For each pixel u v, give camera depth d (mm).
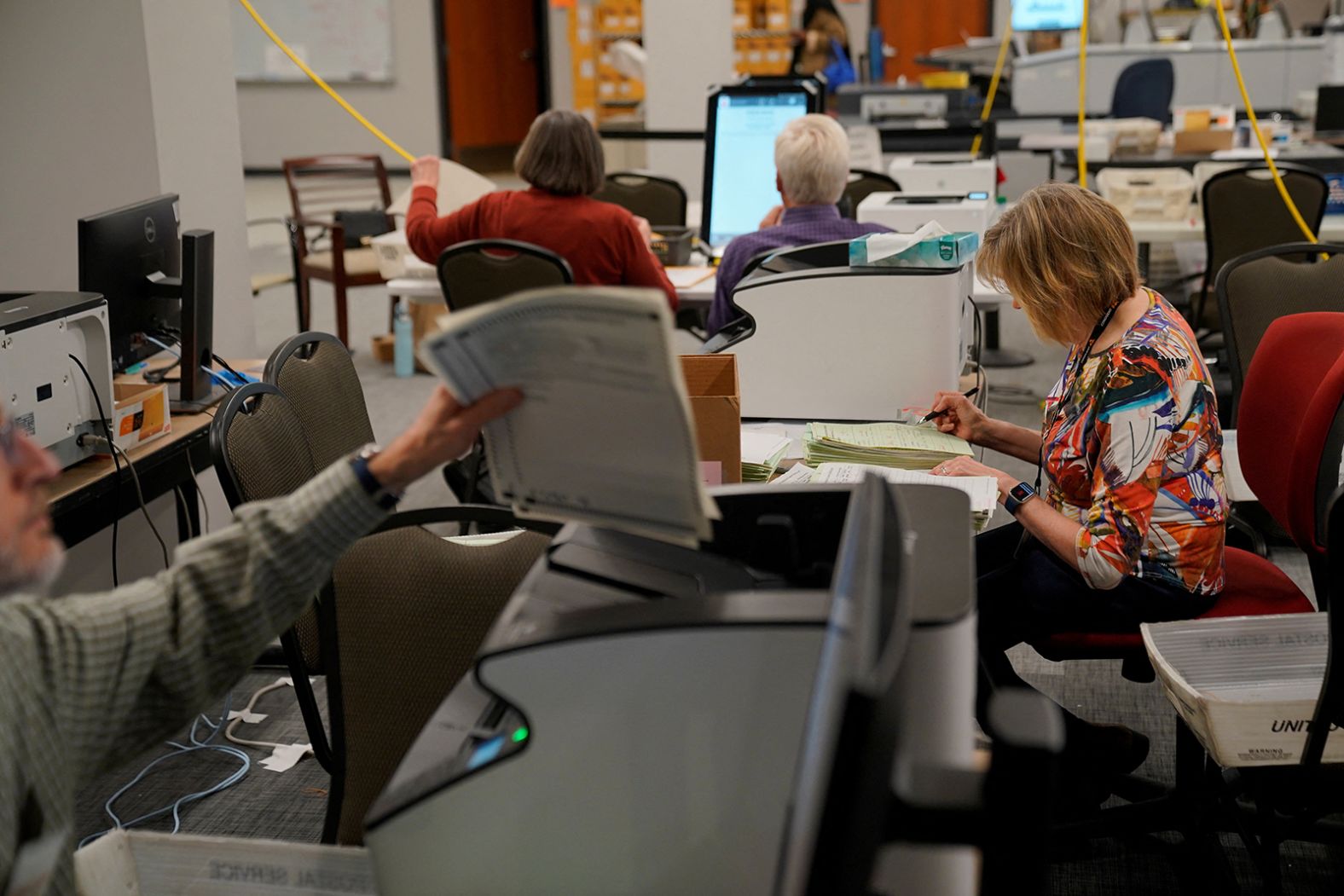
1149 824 1970
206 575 1038
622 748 875
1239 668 1674
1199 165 4789
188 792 2346
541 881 924
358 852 1112
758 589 1028
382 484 1031
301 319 5570
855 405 2254
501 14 11453
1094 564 1738
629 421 871
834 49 8078
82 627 958
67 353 2160
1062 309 1817
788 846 681
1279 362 2133
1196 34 8398
